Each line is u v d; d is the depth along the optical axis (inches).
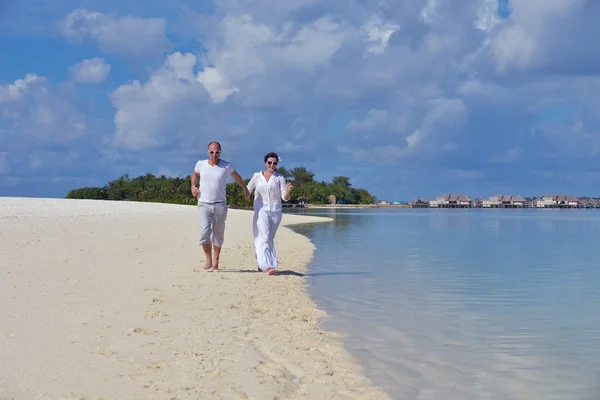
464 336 269.6
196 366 203.3
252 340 246.7
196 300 326.3
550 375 214.4
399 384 202.1
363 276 468.4
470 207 6929.1
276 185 458.9
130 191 4131.4
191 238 713.6
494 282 440.5
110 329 247.0
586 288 412.2
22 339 224.2
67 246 549.0
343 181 7130.9
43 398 164.7
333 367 217.6
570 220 2058.3
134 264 458.6
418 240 907.4
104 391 173.3
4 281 347.3
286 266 532.4
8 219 823.7
